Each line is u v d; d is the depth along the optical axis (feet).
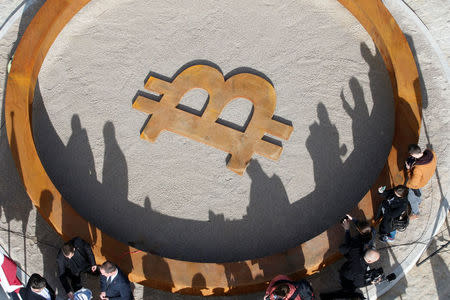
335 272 34.45
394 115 39.99
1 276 30.19
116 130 39.60
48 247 35.01
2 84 40.60
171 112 39.83
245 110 40.04
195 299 33.99
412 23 43.34
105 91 41.01
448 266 34.65
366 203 34.78
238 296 34.01
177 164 38.40
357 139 39.22
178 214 36.81
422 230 35.40
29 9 43.70
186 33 43.21
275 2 44.16
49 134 39.42
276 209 36.96
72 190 37.52
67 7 41.52
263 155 38.47
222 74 41.47
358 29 43.27
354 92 40.88
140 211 36.94
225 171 38.11
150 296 33.86
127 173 38.14
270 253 35.68
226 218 36.70
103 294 30.30
